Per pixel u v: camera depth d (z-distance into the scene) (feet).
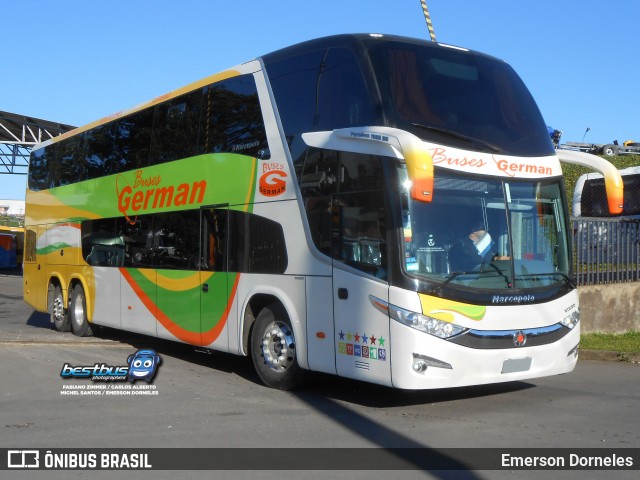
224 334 32.94
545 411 26.30
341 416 25.58
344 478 18.62
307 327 28.09
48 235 52.49
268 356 30.68
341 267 26.55
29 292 55.67
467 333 24.86
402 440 22.25
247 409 26.86
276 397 29.01
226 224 32.89
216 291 33.42
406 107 25.93
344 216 26.63
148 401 28.45
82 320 47.83
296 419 25.22
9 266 162.40
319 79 28.43
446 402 27.94
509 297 25.90
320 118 28.19
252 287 31.01
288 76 30.12
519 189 27.37
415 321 24.17
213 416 25.75
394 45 27.09
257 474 18.99
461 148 26.27
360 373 25.63
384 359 24.72
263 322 30.91
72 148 49.73
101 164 45.27
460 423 24.45
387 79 26.11
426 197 22.40
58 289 51.62
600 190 68.85
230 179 32.86
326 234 27.37
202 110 35.47
